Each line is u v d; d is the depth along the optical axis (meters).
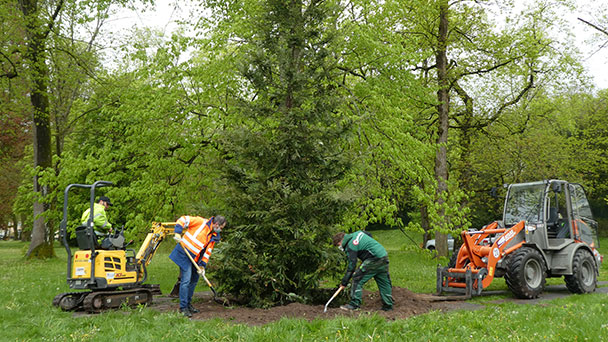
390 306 7.17
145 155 13.06
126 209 12.73
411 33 18.67
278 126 8.47
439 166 19.59
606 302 7.68
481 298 8.98
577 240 10.25
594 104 28.64
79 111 23.00
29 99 19.81
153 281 12.27
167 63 12.90
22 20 17.52
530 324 5.81
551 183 10.12
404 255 21.80
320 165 8.18
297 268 7.83
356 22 13.31
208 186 12.37
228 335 5.22
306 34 8.55
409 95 14.48
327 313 6.64
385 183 12.77
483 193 24.23
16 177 31.64
